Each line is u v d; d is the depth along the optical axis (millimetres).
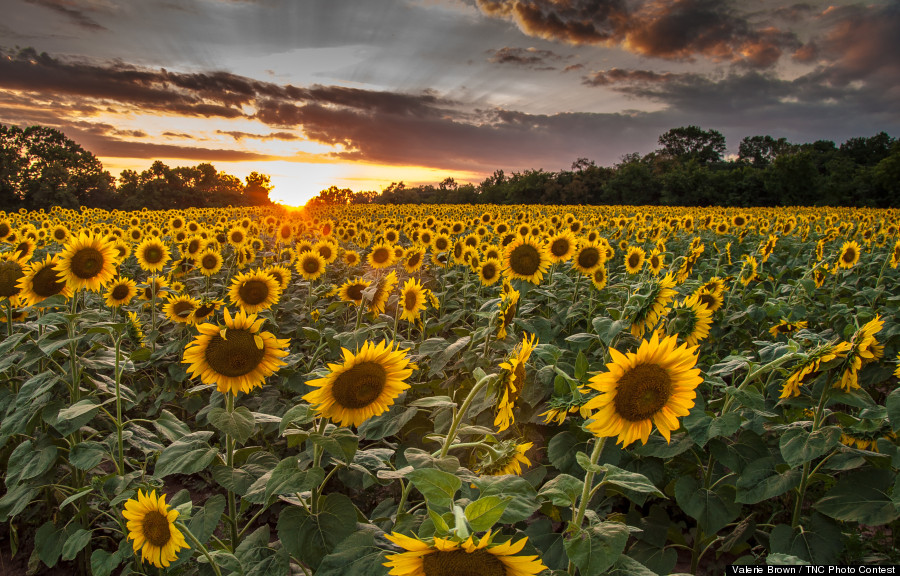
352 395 2533
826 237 15609
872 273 11484
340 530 2680
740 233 18219
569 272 8680
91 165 96312
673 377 2213
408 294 5652
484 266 7660
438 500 1736
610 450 3896
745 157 163000
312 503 2797
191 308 6352
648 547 3967
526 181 90562
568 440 4090
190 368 3041
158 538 2527
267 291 5816
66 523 4172
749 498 3514
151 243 9062
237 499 4781
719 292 6387
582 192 87438
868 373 5688
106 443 3869
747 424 3918
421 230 13547
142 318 7434
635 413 2223
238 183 101625
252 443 5309
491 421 4465
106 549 4113
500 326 4316
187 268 11086
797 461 3195
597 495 4117
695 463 4027
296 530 2664
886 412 3094
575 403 2498
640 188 85500
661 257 8961
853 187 82750
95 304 7926
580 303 6988
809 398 3881
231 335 3018
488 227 17969
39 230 13000
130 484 3402
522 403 4484
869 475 3355
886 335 5941
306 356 6871
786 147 158375
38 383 3818
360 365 2537
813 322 7750
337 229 16734
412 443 4758
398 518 2463
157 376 6426
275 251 14312
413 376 5406
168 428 3385
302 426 4988
